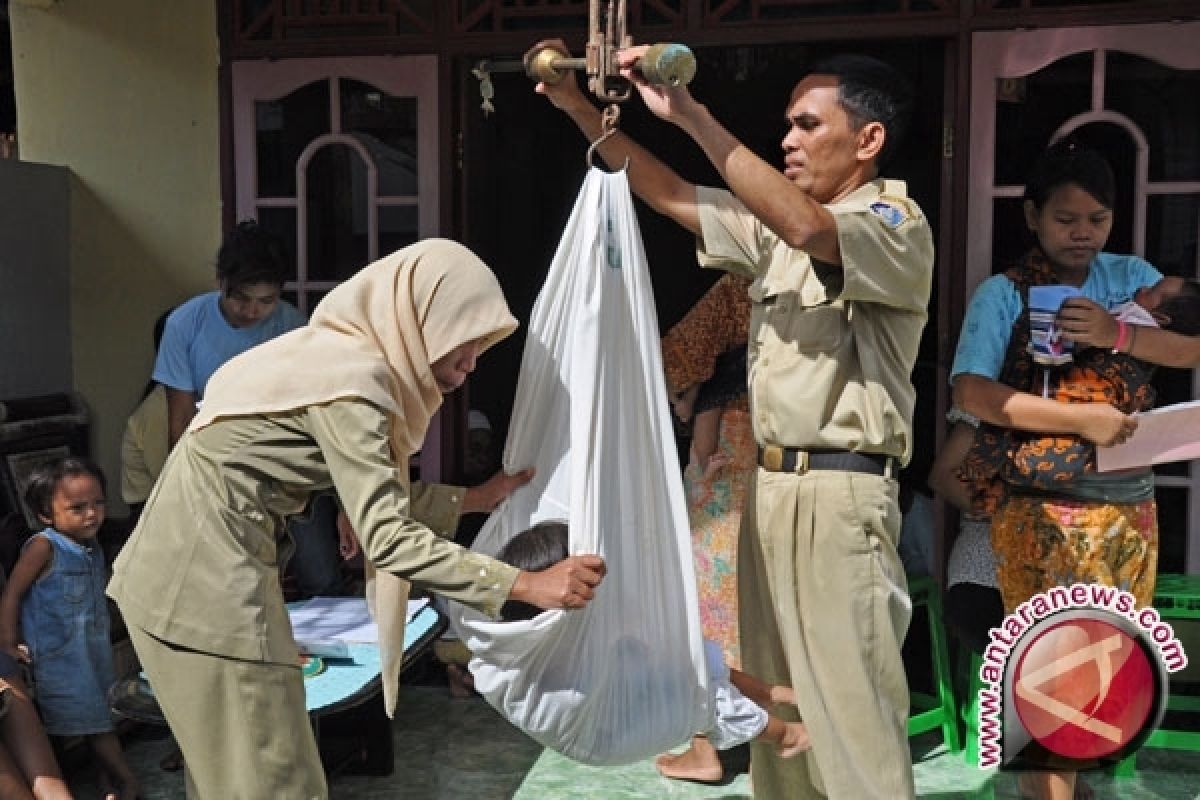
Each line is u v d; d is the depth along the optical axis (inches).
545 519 88.7
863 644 86.7
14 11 159.3
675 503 85.4
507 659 84.1
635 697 86.4
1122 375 105.0
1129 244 133.9
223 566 80.5
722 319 122.6
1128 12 130.5
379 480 77.0
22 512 141.1
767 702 97.2
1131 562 107.7
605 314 81.5
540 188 234.7
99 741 118.6
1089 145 134.4
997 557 112.2
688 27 141.0
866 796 85.7
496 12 145.9
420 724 139.0
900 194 85.1
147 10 156.3
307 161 152.4
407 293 81.7
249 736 80.4
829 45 191.9
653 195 90.2
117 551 142.2
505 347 227.6
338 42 149.9
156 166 158.2
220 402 81.9
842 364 86.6
